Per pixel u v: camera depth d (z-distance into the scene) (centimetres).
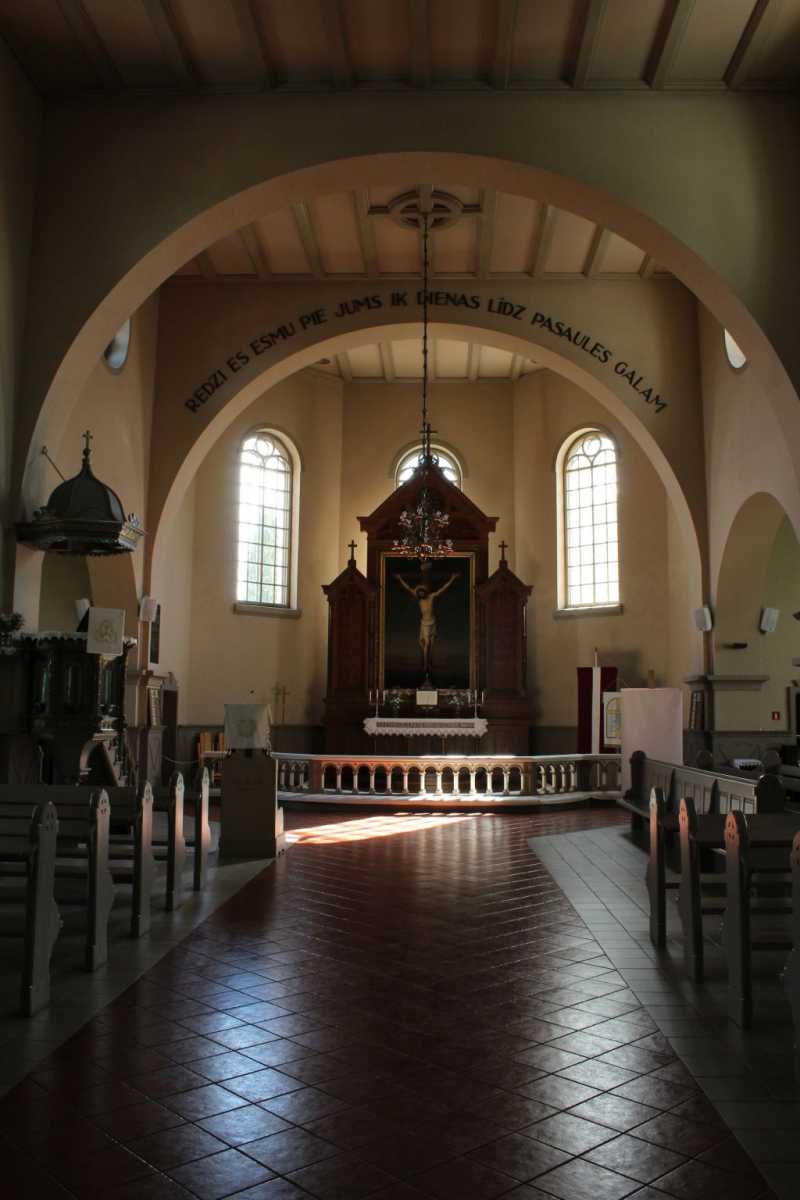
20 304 1080
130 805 688
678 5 957
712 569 1465
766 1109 388
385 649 1975
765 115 1091
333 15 987
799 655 1566
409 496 2000
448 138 1096
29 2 968
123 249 1103
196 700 1803
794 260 1070
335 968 594
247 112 1116
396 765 1483
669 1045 462
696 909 570
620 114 1093
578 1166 340
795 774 1032
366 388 2116
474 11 983
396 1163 343
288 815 1402
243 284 1545
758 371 1098
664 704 1269
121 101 1124
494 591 1944
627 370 1508
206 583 1839
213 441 1570
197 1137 362
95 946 585
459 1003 526
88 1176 332
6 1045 456
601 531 1925
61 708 960
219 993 541
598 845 1102
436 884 866
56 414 1107
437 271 1517
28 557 1058
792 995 421
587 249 1441
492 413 2108
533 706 1980
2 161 1033
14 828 603
